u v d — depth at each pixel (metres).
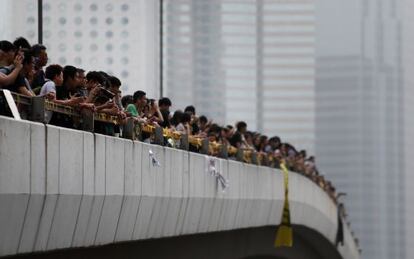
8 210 39.69
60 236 44.25
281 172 87.06
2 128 38.94
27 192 40.88
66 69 49.00
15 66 42.50
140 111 59.16
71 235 45.34
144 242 59.00
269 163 85.00
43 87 46.22
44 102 42.84
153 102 61.28
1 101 40.69
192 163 61.88
